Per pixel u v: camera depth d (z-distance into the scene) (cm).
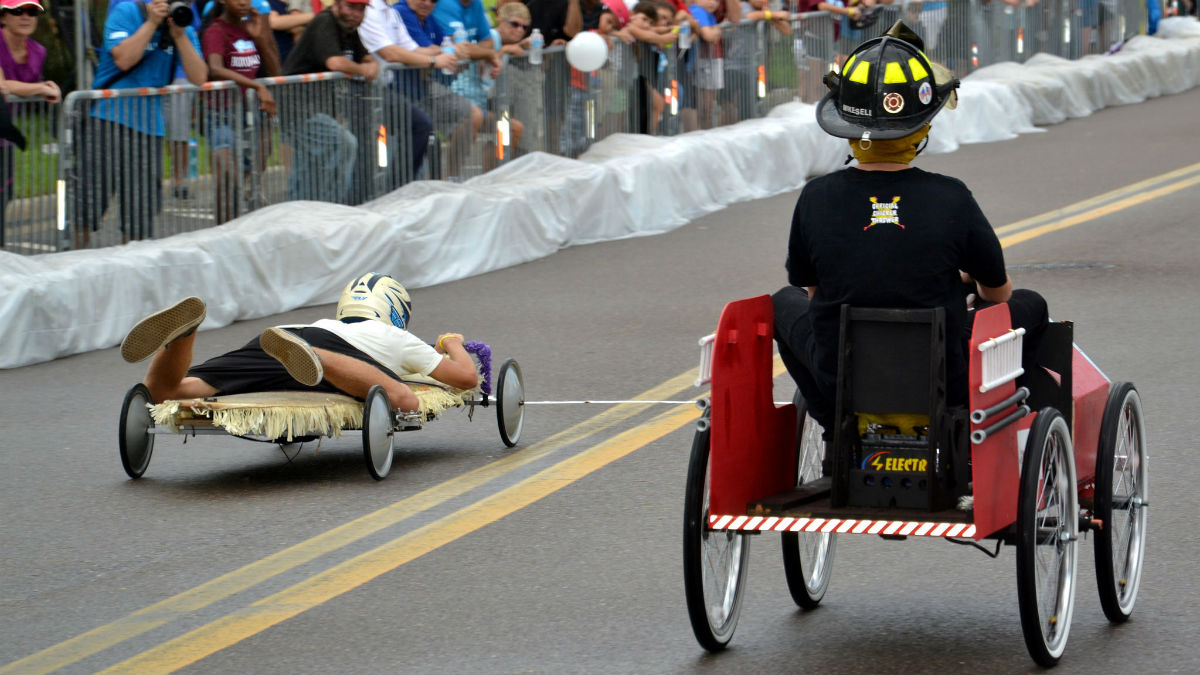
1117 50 5769
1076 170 3950
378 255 2803
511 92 3325
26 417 2003
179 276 2500
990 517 1034
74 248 2461
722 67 3938
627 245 3266
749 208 3672
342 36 2905
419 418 1702
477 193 3034
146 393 1691
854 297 1066
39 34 2875
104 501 1614
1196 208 3356
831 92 1123
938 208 1059
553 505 1541
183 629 1220
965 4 4922
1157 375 1975
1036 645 1046
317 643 1177
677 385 2073
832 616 1207
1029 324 1134
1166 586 1241
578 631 1184
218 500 1609
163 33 2569
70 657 1164
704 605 1093
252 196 2745
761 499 1114
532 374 2172
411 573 1345
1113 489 1192
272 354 1608
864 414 1080
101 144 2464
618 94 3634
